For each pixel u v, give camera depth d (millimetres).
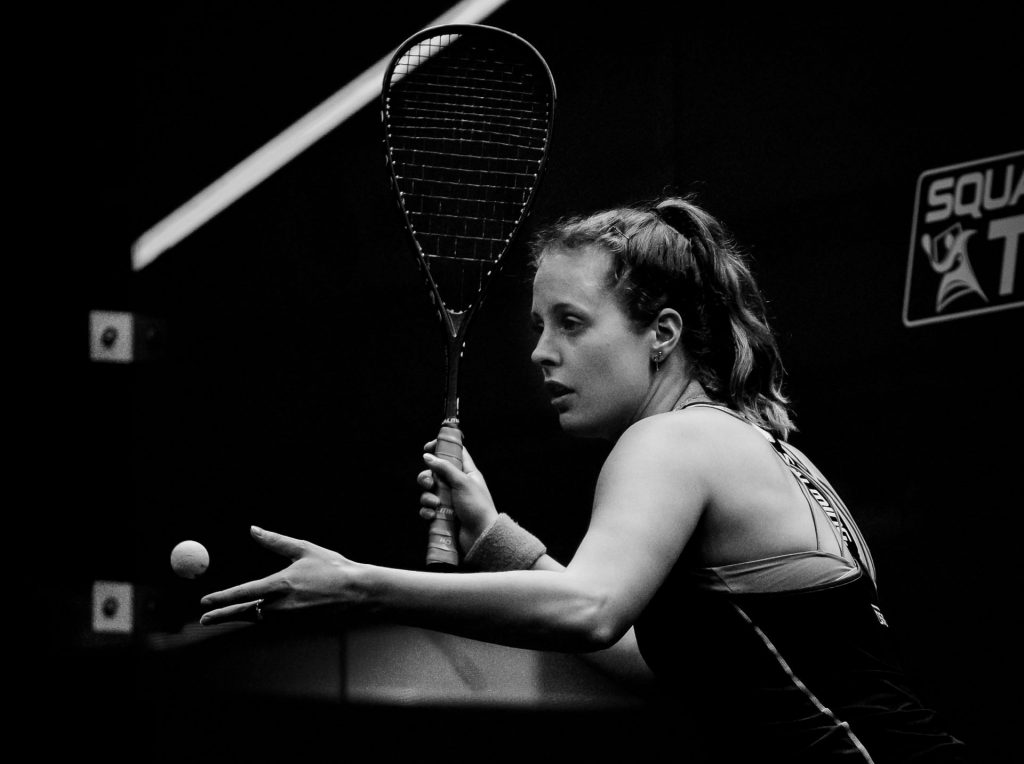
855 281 10812
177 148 12562
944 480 10500
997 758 10211
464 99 9117
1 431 12078
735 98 11250
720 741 4691
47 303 12328
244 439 12219
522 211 6387
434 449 5672
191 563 6297
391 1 12258
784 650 4539
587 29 11703
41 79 12484
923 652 10453
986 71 10562
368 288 12078
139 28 12648
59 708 11711
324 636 11828
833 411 10797
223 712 11812
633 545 4352
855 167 10883
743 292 5336
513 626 4207
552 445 11508
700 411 4766
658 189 11352
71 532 12031
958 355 10508
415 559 11820
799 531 4641
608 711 11305
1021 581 10258
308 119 12375
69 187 12438
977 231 10508
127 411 12266
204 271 12453
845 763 4441
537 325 5242
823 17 11062
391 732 11641
